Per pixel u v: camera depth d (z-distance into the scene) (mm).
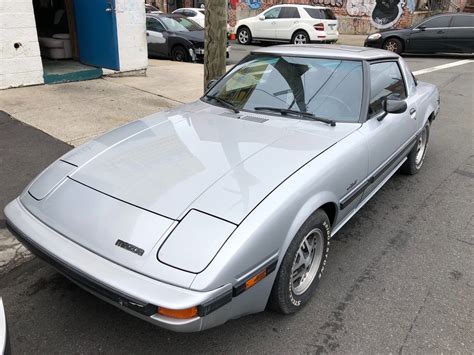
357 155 3053
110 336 2549
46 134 5375
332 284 3082
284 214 2324
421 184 4863
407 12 21359
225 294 2035
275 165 2609
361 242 3643
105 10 7617
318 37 16219
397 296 2980
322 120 3240
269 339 2561
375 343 2559
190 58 12414
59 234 2352
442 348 2537
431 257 3459
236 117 3352
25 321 2648
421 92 4840
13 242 3381
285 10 16828
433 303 2920
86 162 2779
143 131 3176
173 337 2555
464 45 13883
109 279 2057
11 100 6562
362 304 2885
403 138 4090
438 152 5941
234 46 17453
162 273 2025
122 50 8609
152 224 2195
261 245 2189
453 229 3904
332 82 3525
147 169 2590
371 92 3551
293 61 3775
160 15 13320
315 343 2543
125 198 2375
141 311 1981
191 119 3348
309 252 2760
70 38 8719
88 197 2455
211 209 2234
